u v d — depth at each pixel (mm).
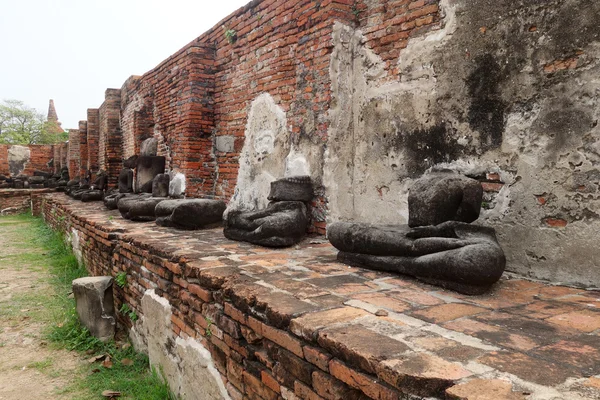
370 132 4781
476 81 3701
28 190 17672
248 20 6383
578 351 1845
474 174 3721
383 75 4605
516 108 3422
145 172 8930
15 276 7125
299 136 5402
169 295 3846
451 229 2992
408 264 3078
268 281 3023
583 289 2982
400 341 1944
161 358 3934
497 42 3539
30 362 4191
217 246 4398
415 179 4270
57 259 8242
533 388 1503
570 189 3115
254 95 6352
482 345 1908
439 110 4020
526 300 2676
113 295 5078
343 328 2109
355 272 3320
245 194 6609
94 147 15555
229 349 2855
